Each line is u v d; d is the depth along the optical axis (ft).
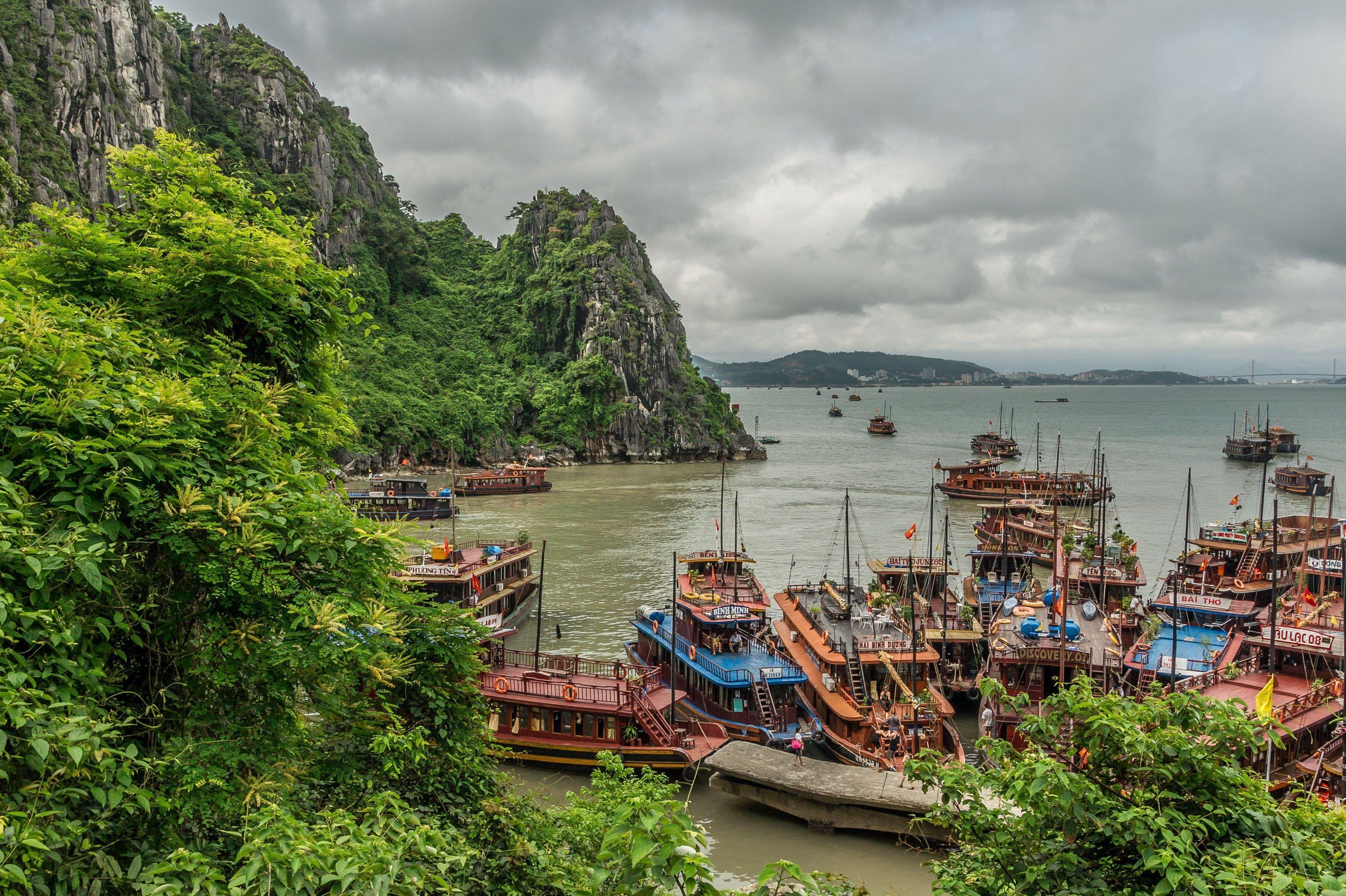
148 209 58.39
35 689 30.14
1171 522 324.39
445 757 54.19
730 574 199.00
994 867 35.01
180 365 48.67
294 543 40.24
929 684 131.64
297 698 47.34
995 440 606.96
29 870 26.61
